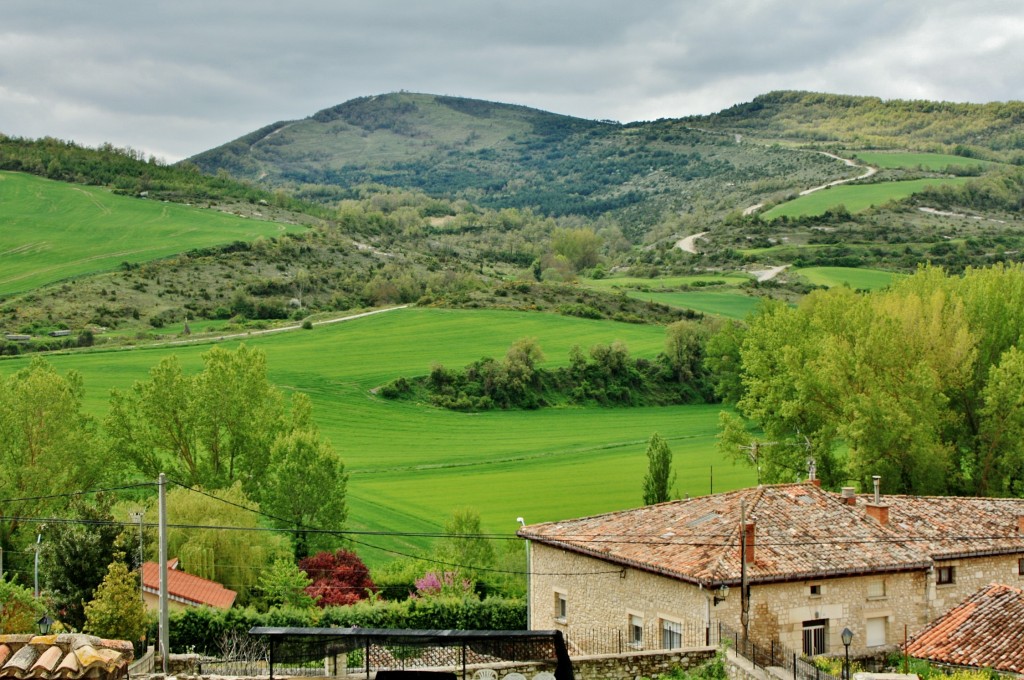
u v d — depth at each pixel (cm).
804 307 10300
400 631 2041
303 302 17350
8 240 18912
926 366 5412
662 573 2956
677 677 2547
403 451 10262
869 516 3378
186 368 11950
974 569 3309
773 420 6244
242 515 5712
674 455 9944
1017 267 6438
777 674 2364
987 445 5378
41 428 6525
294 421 7731
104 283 16550
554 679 1994
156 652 2997
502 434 11169
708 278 19500
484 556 5744
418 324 15250
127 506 5831
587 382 12975
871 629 3044
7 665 1708
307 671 2394
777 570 2894
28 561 5697
